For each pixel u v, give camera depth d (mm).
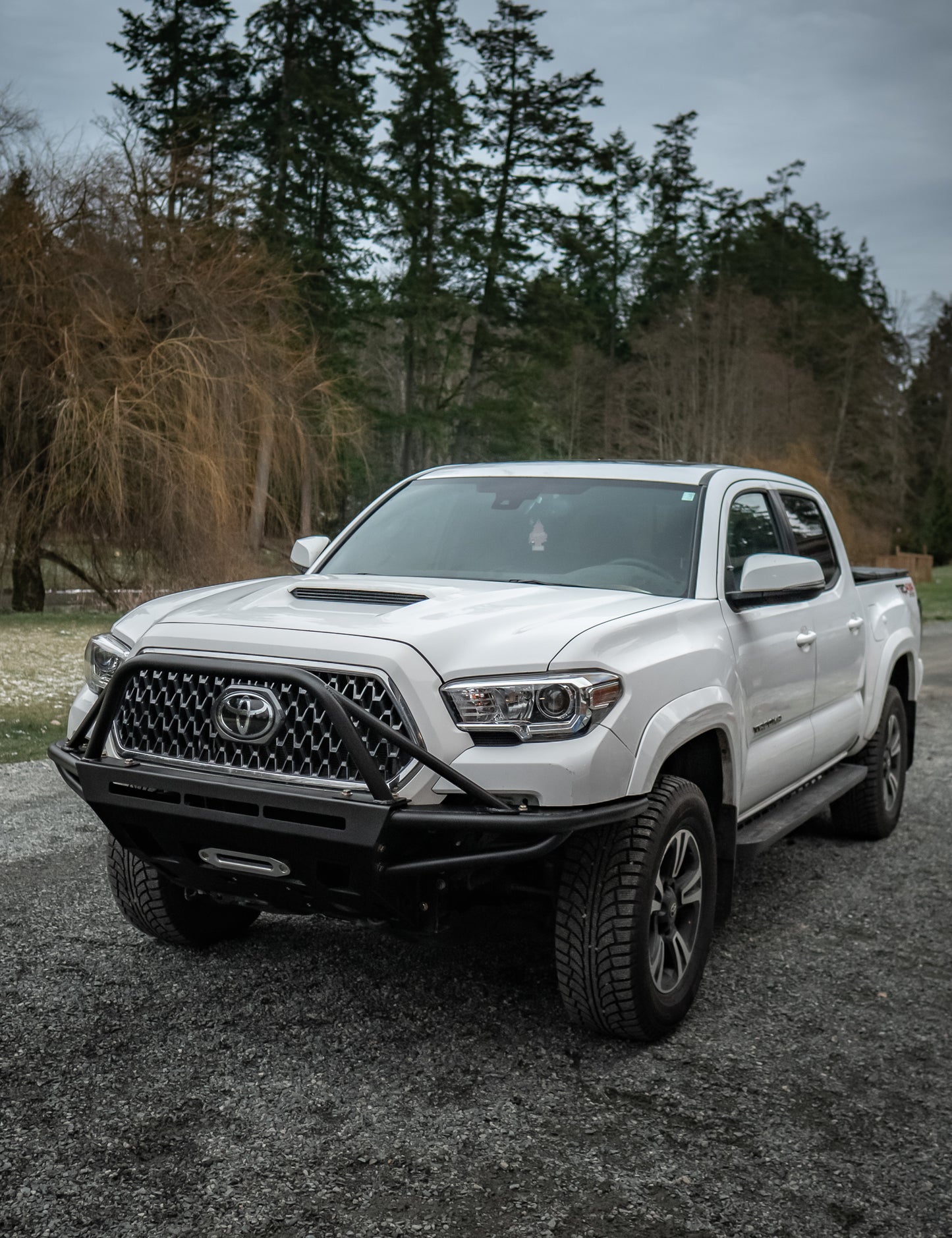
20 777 8016
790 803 5422
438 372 55188
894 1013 4242
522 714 3477
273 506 23047
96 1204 2879
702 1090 3588
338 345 46688
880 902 5625
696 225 79625
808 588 5215
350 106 44156
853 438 69562
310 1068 3688
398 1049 3846
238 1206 2887
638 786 3639
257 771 3531
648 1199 2967
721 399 63281
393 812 3340
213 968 4527
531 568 4699
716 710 4121
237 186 23953
